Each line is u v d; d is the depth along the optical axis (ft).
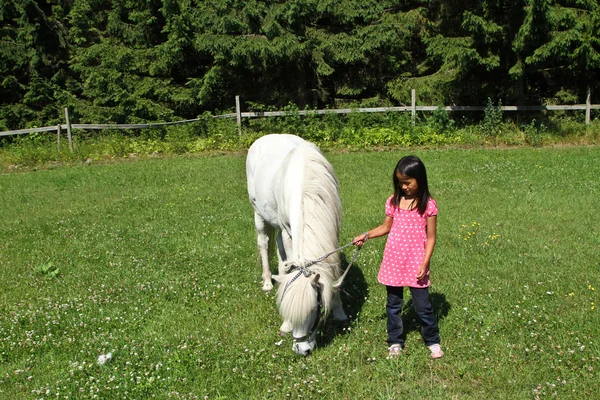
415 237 12.64
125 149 46.06
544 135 44.68
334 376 12.39
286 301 11.63
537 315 14.35
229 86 57.11
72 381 12.59
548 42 43.16
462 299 15.69
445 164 35.45
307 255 12.32
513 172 32.19
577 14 45.11
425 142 44.47
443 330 14.10
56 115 57.11
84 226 25.23
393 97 52.31
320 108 56.49
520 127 47.80
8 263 20.65
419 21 51.21
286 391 12.00
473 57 44.24
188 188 32.30
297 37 49.03
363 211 25.52
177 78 58.13
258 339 14.19
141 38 56.54
